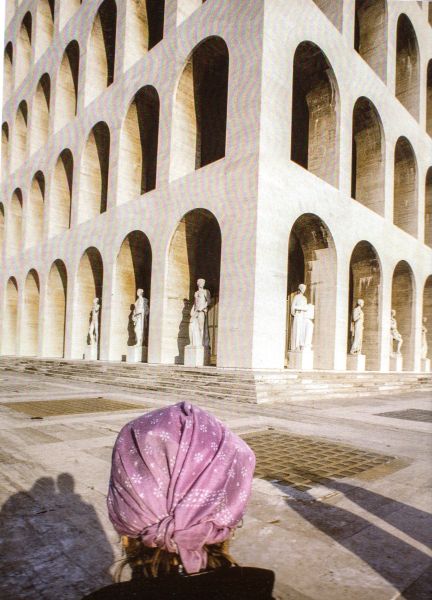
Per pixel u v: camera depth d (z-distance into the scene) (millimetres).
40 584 2408
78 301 23609
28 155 31828
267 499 3879
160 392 12664
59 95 28188
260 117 13828
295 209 14984
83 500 3709
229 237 14375
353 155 22484
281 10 14930
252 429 7039
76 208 24328
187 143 18172
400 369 21797
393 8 21953
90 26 24562
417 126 24219
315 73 17953
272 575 1079
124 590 964
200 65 17844
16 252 34625
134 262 21156
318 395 12266
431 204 26938
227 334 13914
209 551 1150
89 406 9391
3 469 4539
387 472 4816
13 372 21953
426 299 26719
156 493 1114
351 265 21453
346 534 3193
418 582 2531
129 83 20812
